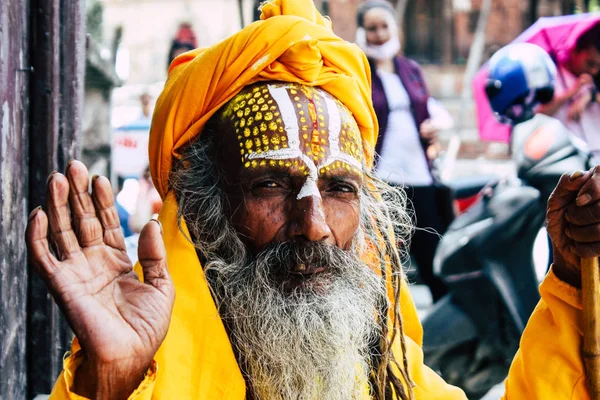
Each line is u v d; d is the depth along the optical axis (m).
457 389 1.88
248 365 1.64
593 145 4.32
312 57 1.64
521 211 3.76
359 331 1.66
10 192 1.74
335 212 1.64
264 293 1.60
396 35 4.99
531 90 4.01
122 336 1.25
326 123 1.64
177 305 1.56
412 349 1.85
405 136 4.87
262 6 1.79
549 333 1.71
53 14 1.96
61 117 2.01
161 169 1.75
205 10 12.81
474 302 3.80
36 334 1.99
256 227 1.61
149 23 12.85
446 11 14.05
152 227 1.31
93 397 1.27
